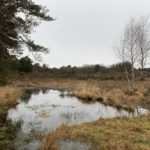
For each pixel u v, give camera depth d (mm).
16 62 18797
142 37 36812
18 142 10883
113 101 24453
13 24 16266
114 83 43938
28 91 37281
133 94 28953
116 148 9484
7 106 19922
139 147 9711
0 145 10438
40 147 10055
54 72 74875
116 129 12445
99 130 12164
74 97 30031
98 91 30625
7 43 16625
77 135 11312
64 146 10039
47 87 47250
